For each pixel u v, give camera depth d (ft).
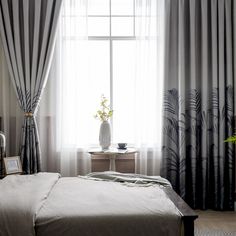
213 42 13.66
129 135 14.66
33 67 13.60
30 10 13.74
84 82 14.08
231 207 13.70
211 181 13.97
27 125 13.55
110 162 13.26
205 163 13.70
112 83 14.65
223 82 13.71
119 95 14.69
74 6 13.87
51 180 9.60
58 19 13.65
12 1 13.57
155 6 14.06
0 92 14.10
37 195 7.64
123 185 9.50
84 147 14.01
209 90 14.05
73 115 13.96
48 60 13.57
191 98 13.73
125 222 6.69
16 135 13.98
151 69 14.03
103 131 13.53
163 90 13.79
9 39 13.58
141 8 13.85
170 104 13.98
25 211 6.73
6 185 8.69
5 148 13.76
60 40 13.94
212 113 13.82
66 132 13.92
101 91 14.65
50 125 14.16
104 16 14.64
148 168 14.10
